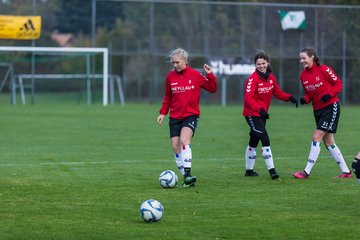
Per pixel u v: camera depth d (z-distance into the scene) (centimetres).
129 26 9394
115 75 9456
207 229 1952
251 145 2912
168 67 9444
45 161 3466
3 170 3128
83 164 3353
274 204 2297
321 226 1983
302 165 3309
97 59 9625
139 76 9494
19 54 9312
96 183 2747
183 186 2644
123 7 9338
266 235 1888
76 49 8931
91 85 9581
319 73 2850
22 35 8850
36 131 5131
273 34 9281
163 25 9400
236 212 2172
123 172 3075
